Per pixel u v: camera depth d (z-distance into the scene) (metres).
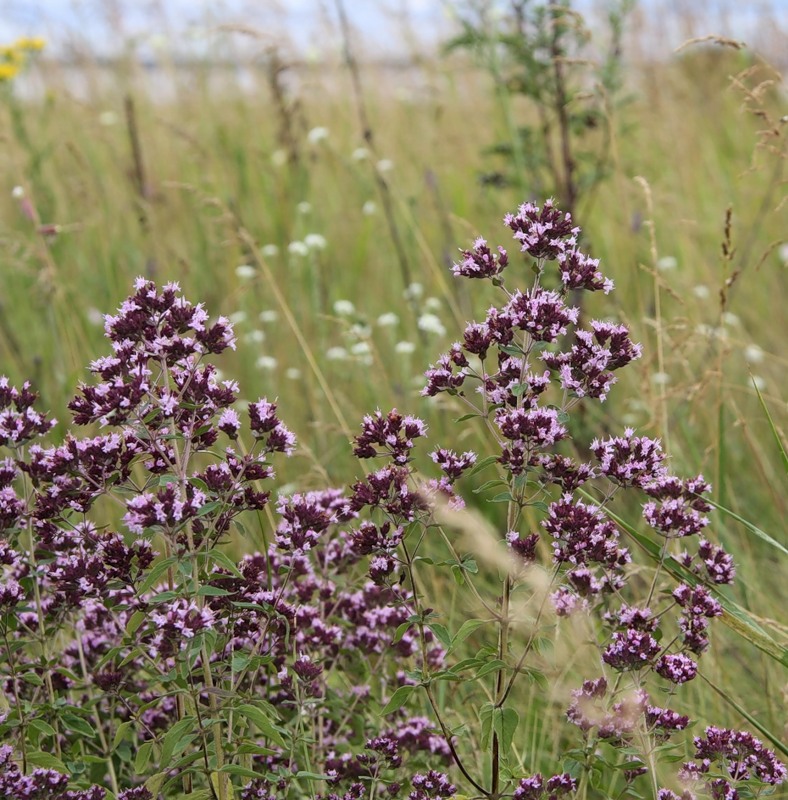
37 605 0.96
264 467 0.95
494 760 0.95
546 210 0.96
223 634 0.96
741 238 1.65
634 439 0.96
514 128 1.42
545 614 1.01
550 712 1.05
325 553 1.03
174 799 0.97
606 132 1.41
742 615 1.00
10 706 0.98
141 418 0.93
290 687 0.98
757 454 1.16
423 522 0.96
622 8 1.37
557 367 0.95
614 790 1.03
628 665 0.95
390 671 1.05
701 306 1.46
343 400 1.32
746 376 1.36
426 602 1.07
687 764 0.96
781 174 1.64
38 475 0.95
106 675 0.97
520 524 1.21
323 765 0.99
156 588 0.98
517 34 1.37
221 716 0.95
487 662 0.94
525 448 0.95
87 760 0.96
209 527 0.94
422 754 1.01
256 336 1.40
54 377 1.34
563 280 0.96
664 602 1.09
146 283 0.94
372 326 1.60
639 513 1.18
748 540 1.17
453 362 0.96
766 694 1.05
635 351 0.95
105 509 1.18
